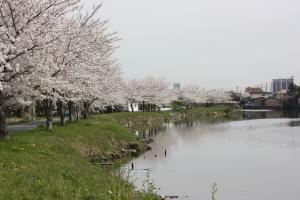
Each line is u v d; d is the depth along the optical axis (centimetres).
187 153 4047
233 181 2762
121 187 1769
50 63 2411
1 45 1903
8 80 2175
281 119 9969
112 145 3728
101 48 3531
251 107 19450
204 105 17125
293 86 18038
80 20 3188
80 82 3047
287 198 2333
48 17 2230
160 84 11181
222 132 6412
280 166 3353
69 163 2084
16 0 2097
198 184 2642
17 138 2452
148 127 7331
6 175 1566
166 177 2833
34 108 6241
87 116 5191
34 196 1352
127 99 9288
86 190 1599
